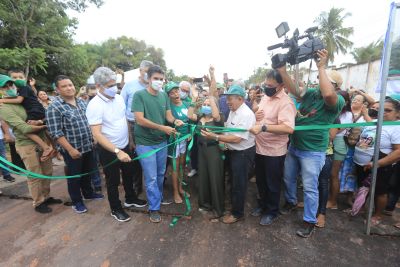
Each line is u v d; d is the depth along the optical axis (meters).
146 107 2.70
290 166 2.97
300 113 2.64
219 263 2.23
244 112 2.59
